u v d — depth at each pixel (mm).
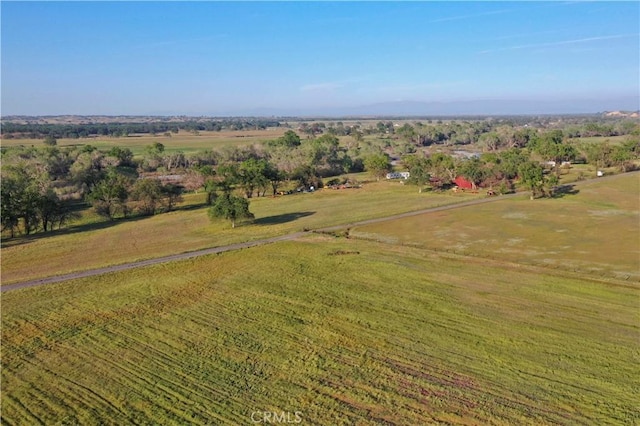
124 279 42812
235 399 23656
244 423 21781
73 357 28375
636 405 22469
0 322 33594
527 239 54000
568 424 21234
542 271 42281
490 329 30891
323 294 37938
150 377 25906
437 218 66438
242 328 31953
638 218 62875
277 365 26922
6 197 64750
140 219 75375
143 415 22500
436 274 42156
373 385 24656
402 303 35625
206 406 23125
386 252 49875
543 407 22453
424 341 29422
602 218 63469
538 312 33375
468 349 28281
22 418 22438
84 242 59375
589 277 40312
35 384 25438
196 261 48031
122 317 34156
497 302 35375
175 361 27625
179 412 22688
